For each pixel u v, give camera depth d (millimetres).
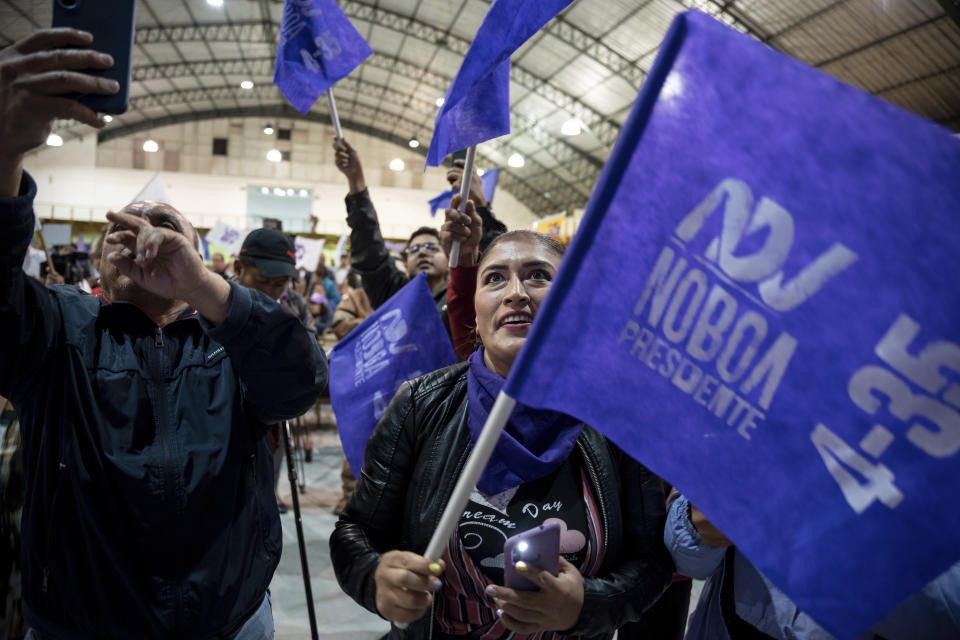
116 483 1150
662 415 775
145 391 1220
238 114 27031
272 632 1384
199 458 1200
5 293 1010
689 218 749
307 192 27312
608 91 17328
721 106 724
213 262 8328
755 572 1200
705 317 749
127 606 1135
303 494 4785
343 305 4691
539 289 1154
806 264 694
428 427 1183
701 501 747
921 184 640
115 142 26250
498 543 1067
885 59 11336
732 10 12016
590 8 13820
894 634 1018
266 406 1267
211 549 1187
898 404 660
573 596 941
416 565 906
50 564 1149
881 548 664
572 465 1125
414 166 28188
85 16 838
